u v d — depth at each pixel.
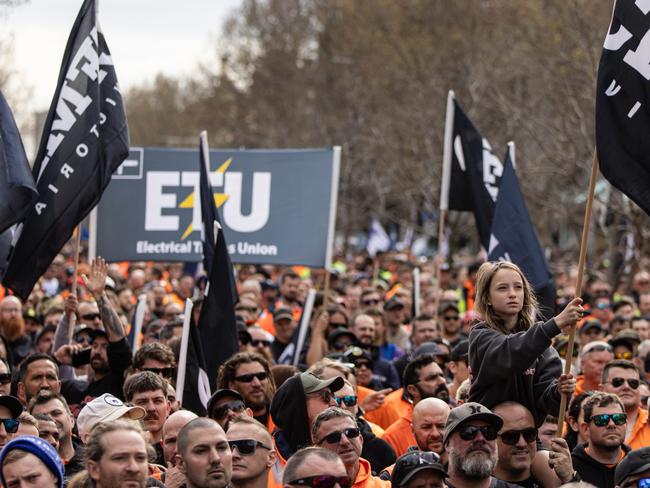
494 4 120.19
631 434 35.25
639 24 26.75
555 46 97.62
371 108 140.25
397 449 34.97
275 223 49.22
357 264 116.50
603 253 129.00
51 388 34.59
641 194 26.47
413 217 138.50
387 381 45.31
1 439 27.55
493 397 25.89
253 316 54.97
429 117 120.94
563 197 120.50
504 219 40.59
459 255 139.88
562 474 25.00
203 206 39.53
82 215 37.00
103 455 22.58
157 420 31.39
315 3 183.38
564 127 92.19
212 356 37.72
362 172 142.25
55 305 50.31
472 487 24.58
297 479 22.75
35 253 36.72
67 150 36.97
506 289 25.67
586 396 32.56
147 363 35.00
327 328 49.34
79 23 37.41
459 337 51.91
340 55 153.00
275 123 183.50
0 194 34.41
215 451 23.81
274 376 36.38
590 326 49.19
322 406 29.05
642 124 26.61
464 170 47.84
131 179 48.84
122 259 48.62
